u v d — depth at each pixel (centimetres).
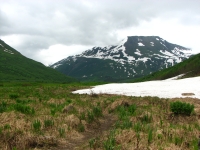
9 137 1062
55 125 1352
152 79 14288
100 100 2738
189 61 13562
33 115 1658
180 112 1709
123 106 2142
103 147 1002
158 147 961
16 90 4331
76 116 1597
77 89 5259
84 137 1279
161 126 1366
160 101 2486
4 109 1808
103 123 1639
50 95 3575
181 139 1072
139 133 1142
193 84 4922
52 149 1059
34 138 1086
